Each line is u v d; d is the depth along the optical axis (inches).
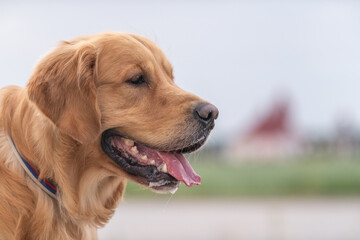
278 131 1145.4
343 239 464.4
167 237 476.1
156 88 237.8
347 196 764.6
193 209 659.4
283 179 847.1
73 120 219.6
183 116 231.8
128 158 236.1
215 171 941.8
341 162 989.2
